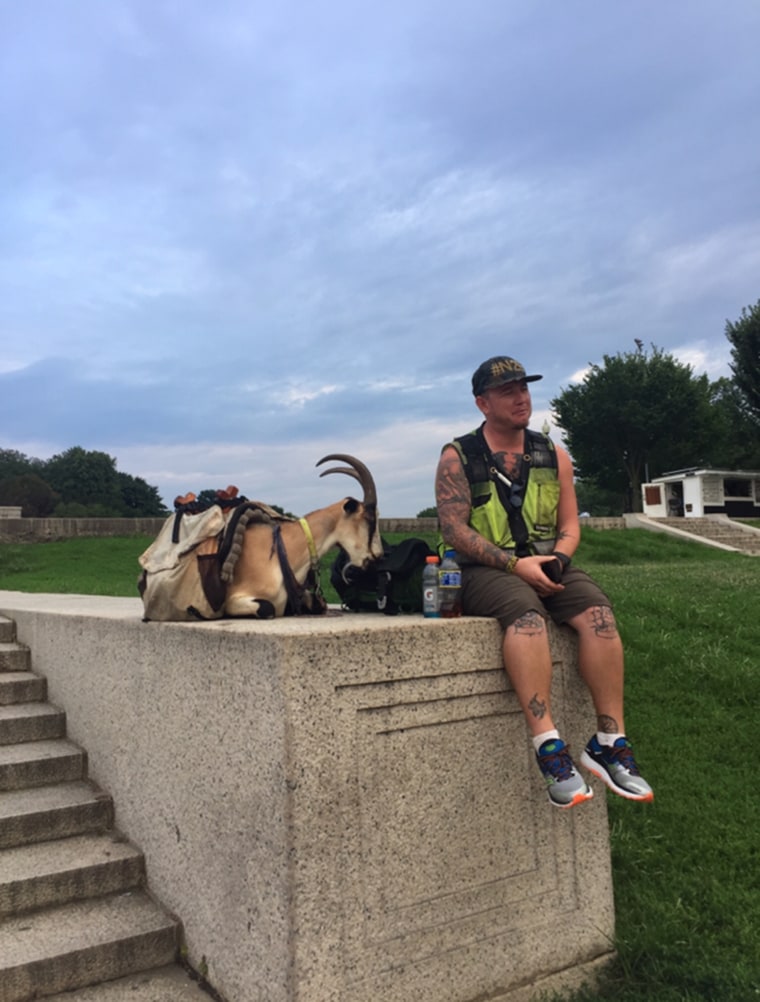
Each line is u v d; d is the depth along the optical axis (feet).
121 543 66.74
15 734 14.38
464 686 9.24
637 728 17.37
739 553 71.67
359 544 11.87
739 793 14.70
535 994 9.35
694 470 107.45
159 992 9.12
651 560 66.28
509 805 9.59
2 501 184.44
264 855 8.09
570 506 11.02
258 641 8.25
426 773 8.90
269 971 7.97
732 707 18.15
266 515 11.53
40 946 9.37
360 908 8.18
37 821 11.75
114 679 12.42
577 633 9.96
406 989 8.39
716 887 11.94
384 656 8.56
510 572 9.91
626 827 13.89
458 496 10.37
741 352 116.57
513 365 10.43
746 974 9.55
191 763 9.75
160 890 10.64
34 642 16.94
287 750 7.79
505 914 9.34
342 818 8.12
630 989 9.51
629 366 127.75
